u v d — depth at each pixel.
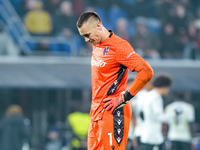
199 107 48.44
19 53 44.38
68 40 46.88
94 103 17.98
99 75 17.62
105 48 17.48
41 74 39.12
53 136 42.62
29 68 39.06
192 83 40.66
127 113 17.92
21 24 46.78
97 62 17.66
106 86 17.56
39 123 45.94
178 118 34.38
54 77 39.22
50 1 51.16
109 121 17.58
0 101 46.75
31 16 49.31
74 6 52.56
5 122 39.00
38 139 45.19
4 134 38.94
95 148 18.11
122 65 17.48
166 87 30.66
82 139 38.44
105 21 53.28
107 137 17.64
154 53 48.69
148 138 30.33
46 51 44.78
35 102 46.72
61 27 50.00
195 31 53.25
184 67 40.59
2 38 44.41
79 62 39.69
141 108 30.53
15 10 51.19
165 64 40.53
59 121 46.59
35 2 50.66
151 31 51.47
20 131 39.22
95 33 17.34
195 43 52.78
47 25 49.53
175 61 45.16
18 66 38.97
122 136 17.78
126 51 17.19
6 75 38.78
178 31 52.78
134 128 30.88
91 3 54.19
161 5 54.03
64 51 45.34
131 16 54.47
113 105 17.28
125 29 50.31
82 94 47.81
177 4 54.69
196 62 42.91
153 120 30.36
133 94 17.11
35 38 47.50
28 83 38.97
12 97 46.78
